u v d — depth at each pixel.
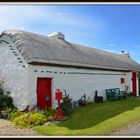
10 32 16.25
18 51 15.56
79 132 10.48
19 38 16.05
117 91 23.59
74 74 18.64
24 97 15.01
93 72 21.06
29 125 11.92
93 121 12.69
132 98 24.56
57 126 11.81
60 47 19.80
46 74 16.14
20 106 15.12
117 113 14.80
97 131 10.55
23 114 13.46
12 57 15.84
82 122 12.54
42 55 16.11
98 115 14.31
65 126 11.77
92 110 16.19
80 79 19.30
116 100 22.36
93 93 20.94
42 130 10.99
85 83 19.89
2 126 11.95
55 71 16.86
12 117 13.52
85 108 17.22
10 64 15.91
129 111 15.50
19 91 15.29
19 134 10.39
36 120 12.29
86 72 20.11
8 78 15.91
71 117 14.05
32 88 15.17
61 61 17.22
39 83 15.84
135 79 28.48
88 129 11.00
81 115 14.51
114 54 30.34
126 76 27.00
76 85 18.78
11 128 11.54
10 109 14.60
